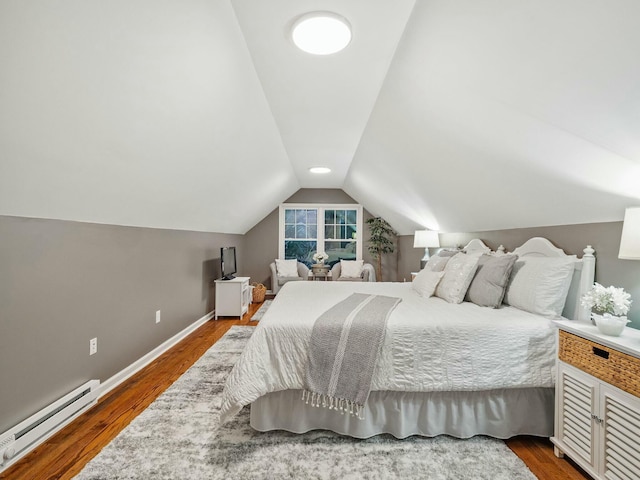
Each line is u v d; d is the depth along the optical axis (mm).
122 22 1233
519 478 1481
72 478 1462
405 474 1510
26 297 1687
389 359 1749
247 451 1662
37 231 1751
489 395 1781
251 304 5504
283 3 1473
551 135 1630
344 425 1783
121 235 2518
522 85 1470
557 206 2119
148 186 2359
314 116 2846
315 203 6590
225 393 1676
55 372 1874
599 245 1915
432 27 1511
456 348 1752
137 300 2742
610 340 1355
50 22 1056
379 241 6250
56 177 1626
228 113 2309
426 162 2873
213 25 1532
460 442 1750
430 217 4141
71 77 1264
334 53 1877
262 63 2000
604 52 1107
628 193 1625
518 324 1802
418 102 2150
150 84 1583
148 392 2307
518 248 2604
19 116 1240
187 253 3799
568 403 1574
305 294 2801
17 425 1609
